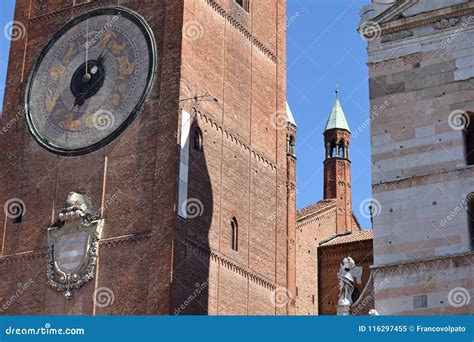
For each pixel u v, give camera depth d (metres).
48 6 62.47
